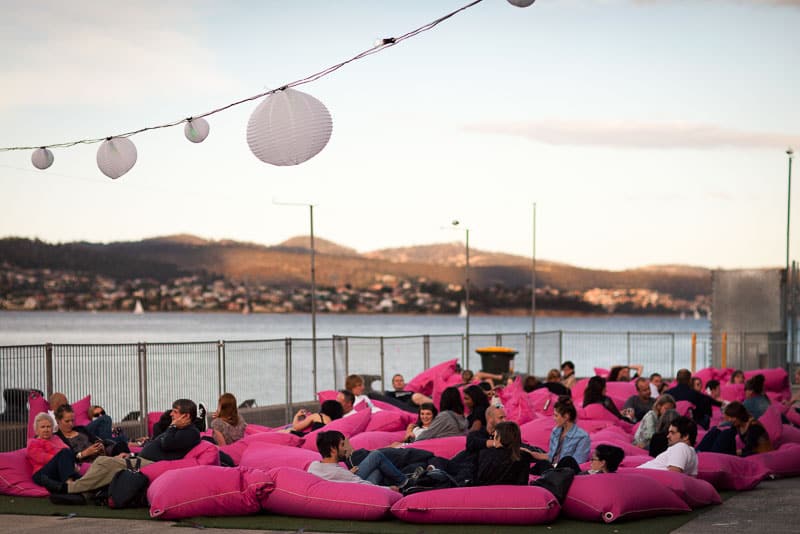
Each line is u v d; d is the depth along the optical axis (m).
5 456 12.66
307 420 15.97
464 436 13.91
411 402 20.58
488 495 10.45
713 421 18.97
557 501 10.48
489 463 10.99
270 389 21.80
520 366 31.81
